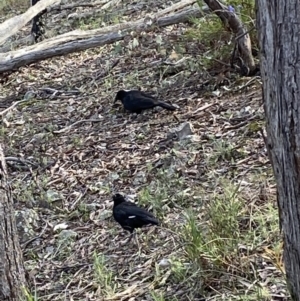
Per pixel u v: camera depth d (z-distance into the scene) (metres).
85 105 9.00
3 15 17.00
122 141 7.48
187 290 4.43
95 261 5.05
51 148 7.89
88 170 7.09
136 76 9.28
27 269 5.50
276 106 2.41
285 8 2.30
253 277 4.28
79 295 4.92
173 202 5.74
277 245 4.34
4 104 10.02
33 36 12.96
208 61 8.39
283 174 2.47
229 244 4.47
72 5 14.24
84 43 10.06
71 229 6.05
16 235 4.54
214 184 5.78
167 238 5.27
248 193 5.33
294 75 2.32
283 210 2.55
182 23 10.52
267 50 2.40
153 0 13.24
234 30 7.77
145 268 4.98
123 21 12.27
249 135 6.46
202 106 7.56
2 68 10.04
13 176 7.40
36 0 12.54
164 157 6.68
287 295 3.97
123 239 5.58
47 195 6.64
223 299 4.16
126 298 4.61
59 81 10.30
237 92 7.64
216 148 6.38
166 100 8.12
